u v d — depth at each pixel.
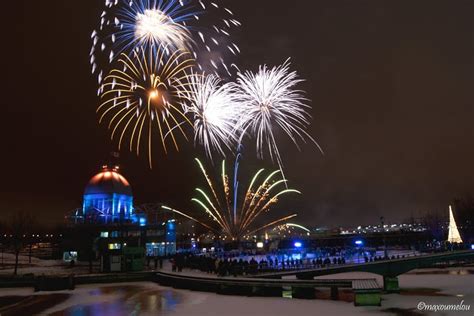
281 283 50.84
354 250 89.31
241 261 61.97
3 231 130.00
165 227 104.62
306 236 146.00
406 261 58.53
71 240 105.75
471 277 70.44
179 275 60.59
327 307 43.94
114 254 74.62
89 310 44.84
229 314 40.78
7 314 44.03
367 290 44.19
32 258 115.38
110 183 111.00
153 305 46.50
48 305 48.91
